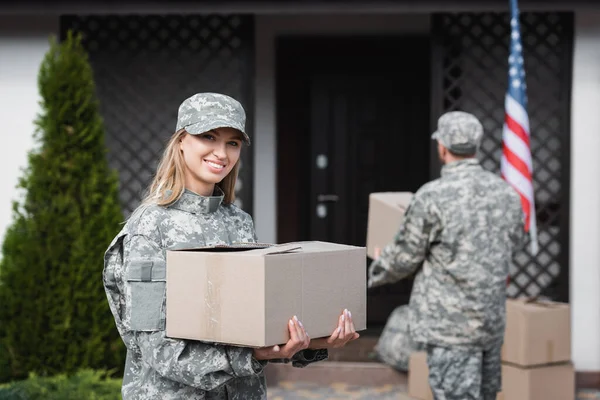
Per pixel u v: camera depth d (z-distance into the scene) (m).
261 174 7.49
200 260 2.31
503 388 5.47
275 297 2.26
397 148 8.26
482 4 6.10
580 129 6.52
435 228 4.10
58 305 5.21
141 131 6.94
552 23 6.53
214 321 2.29
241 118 2.55
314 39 8.25
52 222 5.23
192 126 2.48
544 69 6.81
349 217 8.27
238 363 2.32
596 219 6.52
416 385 5.69
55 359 5.18
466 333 4.09
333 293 2.45
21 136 6.63
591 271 6.54
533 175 6.68
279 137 8.33
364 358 6.80
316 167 8.28
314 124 8.27
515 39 5.67
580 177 6.52
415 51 8.24
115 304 2.52
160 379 2.47
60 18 6.62
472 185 4.12
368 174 8.27
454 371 4.11
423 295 4.18
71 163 5.28
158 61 6.89
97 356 5.18
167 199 2.51
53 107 5.32
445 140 4.17
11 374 5.20
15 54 6.64
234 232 2.66
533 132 6.66
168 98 6.99
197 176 2.54
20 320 5.21
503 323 4.19
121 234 2.46
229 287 2.28
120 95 6.96
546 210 6.62
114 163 6.98
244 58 6.67
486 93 6.63
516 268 6.74
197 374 2.33
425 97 8.24
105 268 2.51
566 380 5.48
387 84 8.26
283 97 8.31
